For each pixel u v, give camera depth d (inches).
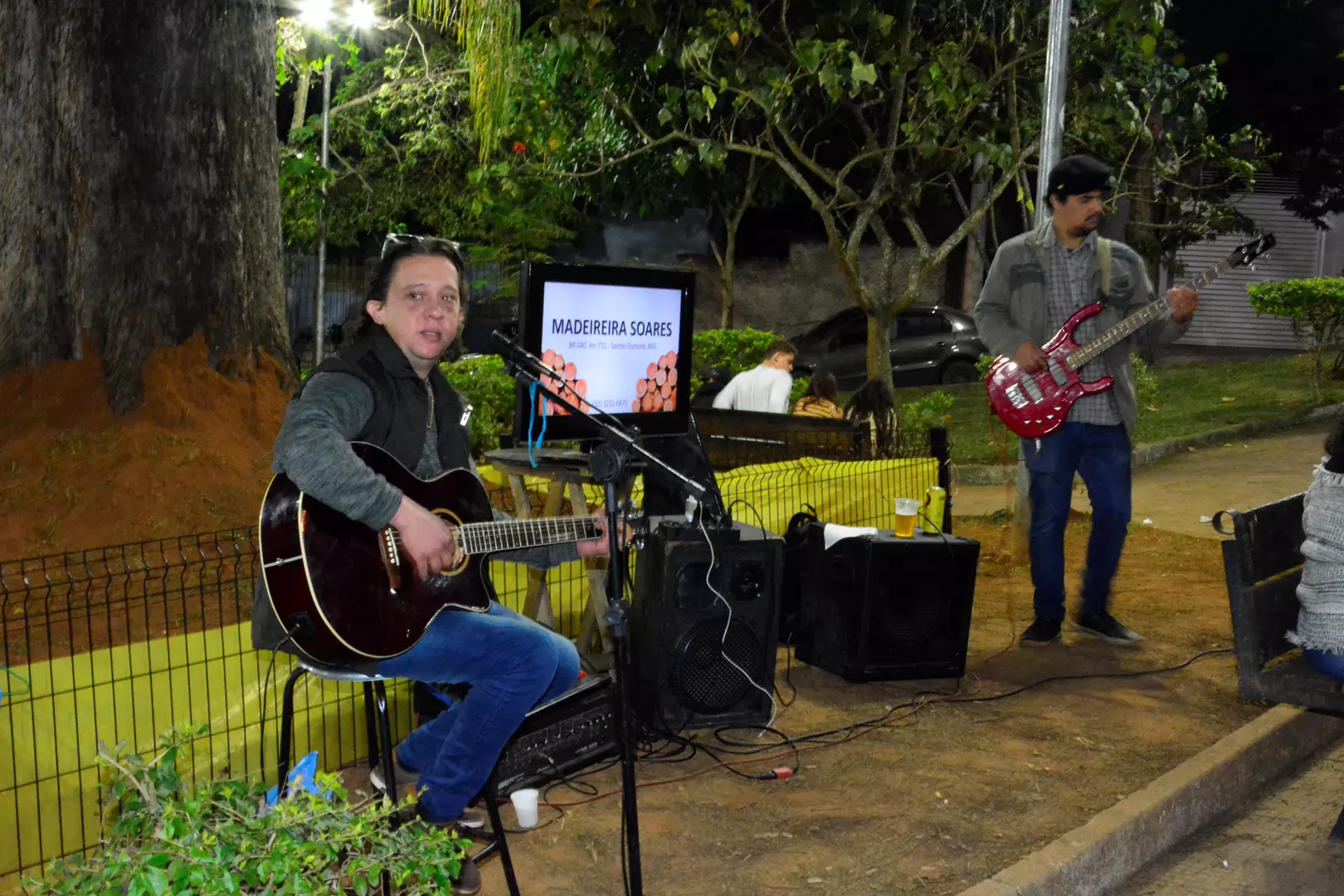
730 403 376.2
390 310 127.9
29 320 227.1
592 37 368.2
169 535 203.9
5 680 137.6
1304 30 764.0
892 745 186.9
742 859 148.3
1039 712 201.9
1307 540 166.7
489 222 688.4
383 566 123.1
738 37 366.0
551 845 151.6
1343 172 795.4
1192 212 565.6
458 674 128.8
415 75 631.8
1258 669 169.5
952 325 709.3
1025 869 142.6
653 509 201.0
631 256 856.3
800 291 864.3
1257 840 167.3
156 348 233.1
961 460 464.1
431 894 91.7
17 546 196.7
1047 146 297.3
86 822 142.6
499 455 186.9
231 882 78.0
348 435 123.0
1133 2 358.6
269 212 252.7
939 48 383.6
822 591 220.1
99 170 231.1
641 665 187.6
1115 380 229.8
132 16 233.1
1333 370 628.4
